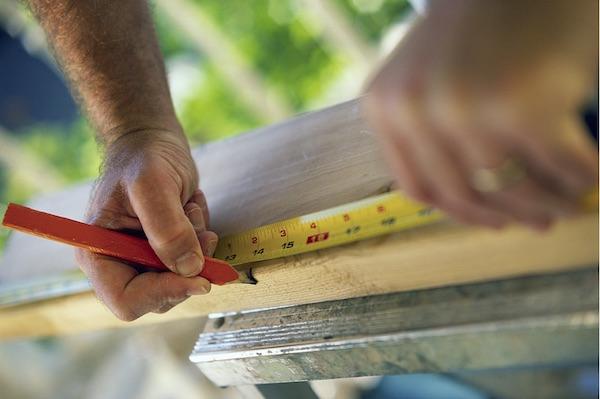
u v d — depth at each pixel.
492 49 0.58
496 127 0.57
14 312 1.41
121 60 1.18
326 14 3.71
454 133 0.59
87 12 1.19
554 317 0.73
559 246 0.72
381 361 0.87
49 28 1.22
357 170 1.03
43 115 4.81
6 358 3.64
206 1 4.29
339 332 0.90
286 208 1.05
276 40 4.38
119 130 1.14
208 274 0.96
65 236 0.96
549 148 0.58
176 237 0.95
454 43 0.59
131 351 3.56
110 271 0.98
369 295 0.91
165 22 4.46
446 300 0.82
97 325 1.35
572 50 0.57
